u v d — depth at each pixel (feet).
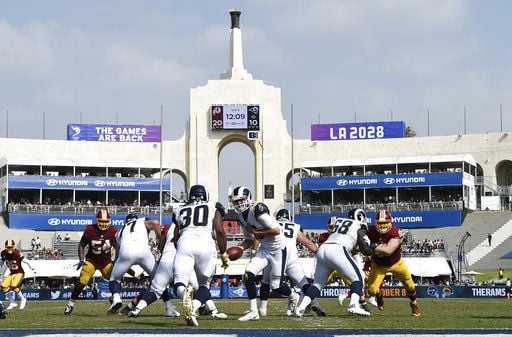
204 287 69.10
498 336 58.59
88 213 290.35
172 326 66.59
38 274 232.94
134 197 305.94
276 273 78.33
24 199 298.35
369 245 80.02
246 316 74.95
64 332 60.70
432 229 286.66
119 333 60.08
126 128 311.68
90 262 88.28
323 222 292.40
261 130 305.53
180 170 310.04
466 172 298.35
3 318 80.07
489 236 272.92
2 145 301.43
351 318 77.82
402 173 297.33
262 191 304.30
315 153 311.68
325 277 79.82
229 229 284.61
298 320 74.69
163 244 76.54
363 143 310.65
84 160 299.99
